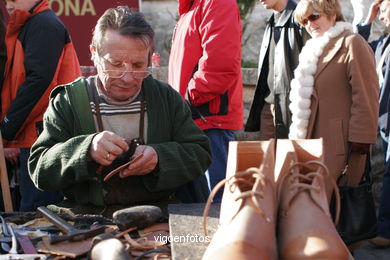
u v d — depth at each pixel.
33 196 3.26
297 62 3.43
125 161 2.03
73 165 1.90
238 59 3.18
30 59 3.26
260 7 6.36
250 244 1.26
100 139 1.89
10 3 3.33
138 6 6.21
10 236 1.67
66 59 3.43
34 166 2.07
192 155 2.11
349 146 2.90
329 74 2.92
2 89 3.40
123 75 1.98
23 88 3.26
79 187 2.10
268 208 1.37
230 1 3.17
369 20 4.07
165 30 6.61
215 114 3.22
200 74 3.14
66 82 3.43
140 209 1.79
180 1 3.41
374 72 2.88
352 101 2.87
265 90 3.75
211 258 1.27
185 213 1.87
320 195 1.44
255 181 1.49
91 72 5.07
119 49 1.94
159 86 2.19
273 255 1.28
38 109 3.29
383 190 3.71
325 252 1.24
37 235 1.70
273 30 3.62
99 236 1.54
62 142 2.07
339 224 2.82
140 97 2.13
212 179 3.22
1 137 3.16
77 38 6.11
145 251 1.58
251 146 1.63
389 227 3.67
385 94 3.71
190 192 2.33
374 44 4.19
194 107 3.21
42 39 3.28
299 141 1.64
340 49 2.92
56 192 3.21
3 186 3.14
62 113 2.10
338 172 2.90
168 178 2.02
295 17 3.15
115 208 2.08
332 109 2.92
